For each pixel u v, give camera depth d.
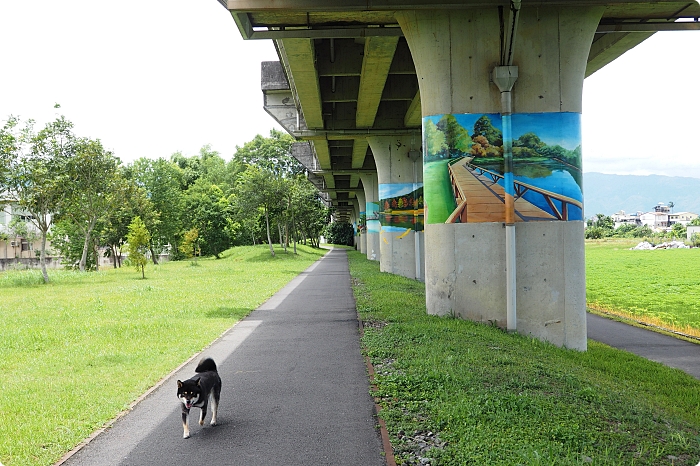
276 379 9.35
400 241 34.44
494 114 15.12
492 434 6.47
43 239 36.22
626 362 13.05
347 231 135.38
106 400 8.23
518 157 14.96
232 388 8.86
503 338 13.21
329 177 64.19
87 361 10.86
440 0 14.57
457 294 15.47
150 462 6.05
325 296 22.50
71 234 57.62
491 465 5.68
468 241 15.35
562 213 14.92
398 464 5.84
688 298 32.44
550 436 6.57
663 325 21.98
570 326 14.85
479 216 15.30
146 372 9.95
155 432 6.96
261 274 36.94
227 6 14.44
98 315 17.84
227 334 13.91
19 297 25.50
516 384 8.72
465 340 12.13
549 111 14.91
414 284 27.11
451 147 15.27
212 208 74.12
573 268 14.91
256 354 11.39
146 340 13.02
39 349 12.47
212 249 73.38
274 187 62.00
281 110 32.78
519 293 14.99
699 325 21.92
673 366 14.14
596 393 8.69
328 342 12.48
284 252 67.38
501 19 14.95
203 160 110.38
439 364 9.62
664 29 16.81
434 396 7.95
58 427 7.10
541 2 14.41
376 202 52.78
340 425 7.06
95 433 6.97
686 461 6.28
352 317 16.30
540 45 14.87
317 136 33.22
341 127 33.31
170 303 20.61
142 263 38.41
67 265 63.62
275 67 31.95
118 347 12.27
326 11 14.84
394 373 9.16
